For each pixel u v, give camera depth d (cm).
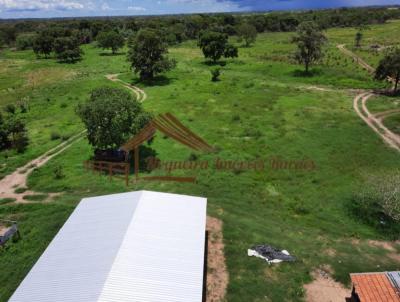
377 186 3173
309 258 2450
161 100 6512
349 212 3077
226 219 2911
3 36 18775
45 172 3834
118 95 3906
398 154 4175
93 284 1809
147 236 2177
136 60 8081
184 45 15862
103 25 18638
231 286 2184
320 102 6309
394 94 6788
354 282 1988
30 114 6156
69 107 6425
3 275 2309
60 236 2269
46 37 13250
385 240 2722
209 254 2472
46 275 1927
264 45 14275
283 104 6191
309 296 2127
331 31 18300
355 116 5519
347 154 4191
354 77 8231
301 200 3278
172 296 1794
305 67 9256
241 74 9056
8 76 9806
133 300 1742
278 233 2762
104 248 2069
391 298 1886
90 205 2603
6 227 2866
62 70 10281
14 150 4494
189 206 2550
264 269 2333
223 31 17450
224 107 6056
